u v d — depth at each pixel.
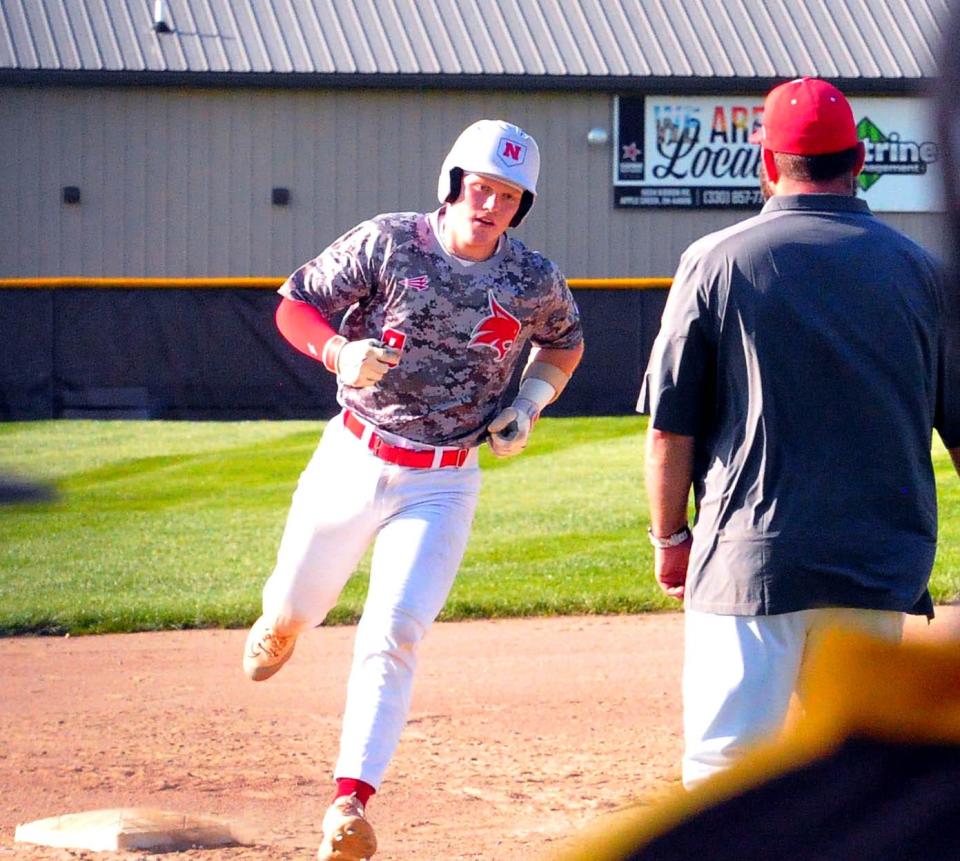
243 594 20.86
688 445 8.43
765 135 8.43
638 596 20.58
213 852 10.37
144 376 44.69
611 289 44.31
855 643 2.34
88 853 10.26
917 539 8.05
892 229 8.25
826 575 7.83
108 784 12.18
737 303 8.05
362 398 10.30
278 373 44.91
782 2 58.59
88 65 54.09
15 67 53.84
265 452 36.78
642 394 8.52
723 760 7.88
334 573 10.62
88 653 17.59
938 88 2.12
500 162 9.71
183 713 14.67
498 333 10.17
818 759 2.32
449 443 10.35
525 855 10.20
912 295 7.97
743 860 2.22
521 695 15.43
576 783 12.16
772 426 7.97
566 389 44.28
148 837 10.40
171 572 22.67
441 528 10.21
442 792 11.95
